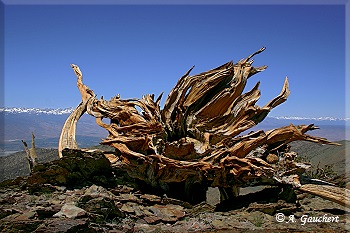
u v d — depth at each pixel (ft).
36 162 69.41
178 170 57.93
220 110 64.75
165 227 46.96
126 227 45.03
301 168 55.57
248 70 67.00
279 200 52.34
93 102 75.92
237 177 56.03
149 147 59.06
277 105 68.28
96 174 59.00
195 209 53.01
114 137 63.77
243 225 46.32
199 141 61.46
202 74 65.77
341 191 51.37
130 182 60.34
